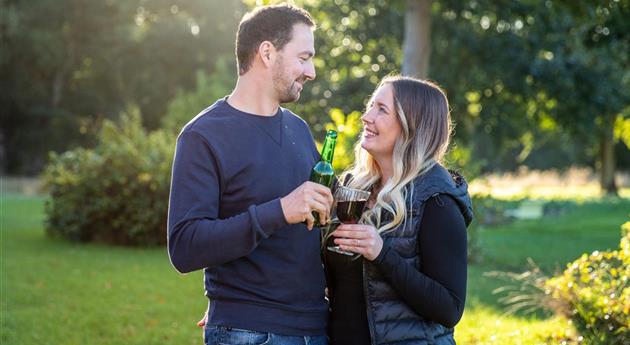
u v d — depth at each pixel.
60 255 10.63
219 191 2.90
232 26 39.06
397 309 2.90
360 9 18.55
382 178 3.16
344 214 2.86
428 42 12.21
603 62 19.53
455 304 2.85
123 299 7.73
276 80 2.96
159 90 38.91
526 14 17.81
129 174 11.88
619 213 21.02
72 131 38.19
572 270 6.09
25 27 36.44
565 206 22.09
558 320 6.46
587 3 11.79
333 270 3.07
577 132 20.66
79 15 38.41
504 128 24.67
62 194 12.30
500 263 10.96
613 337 5.69
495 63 20.31
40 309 7.18
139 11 41.31
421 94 3.04
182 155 2.88
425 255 2.88
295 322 2.94
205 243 2.72
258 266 2.90
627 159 41.56
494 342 6.02
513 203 19.94
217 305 2.96
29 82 38.59
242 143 2.93
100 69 39.06
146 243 11.94
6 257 10.23
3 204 19.20
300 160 3.07
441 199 2.89
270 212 2.69
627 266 6.02
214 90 23.50
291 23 2.96
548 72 19.45
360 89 19.64
